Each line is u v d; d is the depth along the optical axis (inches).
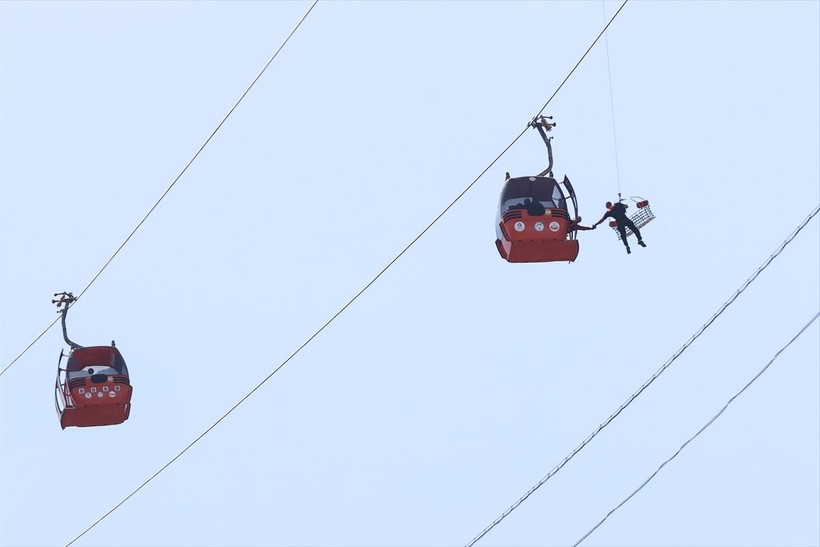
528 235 5236.2
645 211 5423.2
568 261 5334.6
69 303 5767.7
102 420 5782.5
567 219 5265.8
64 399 5718.5
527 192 5310.0
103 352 5757.9
